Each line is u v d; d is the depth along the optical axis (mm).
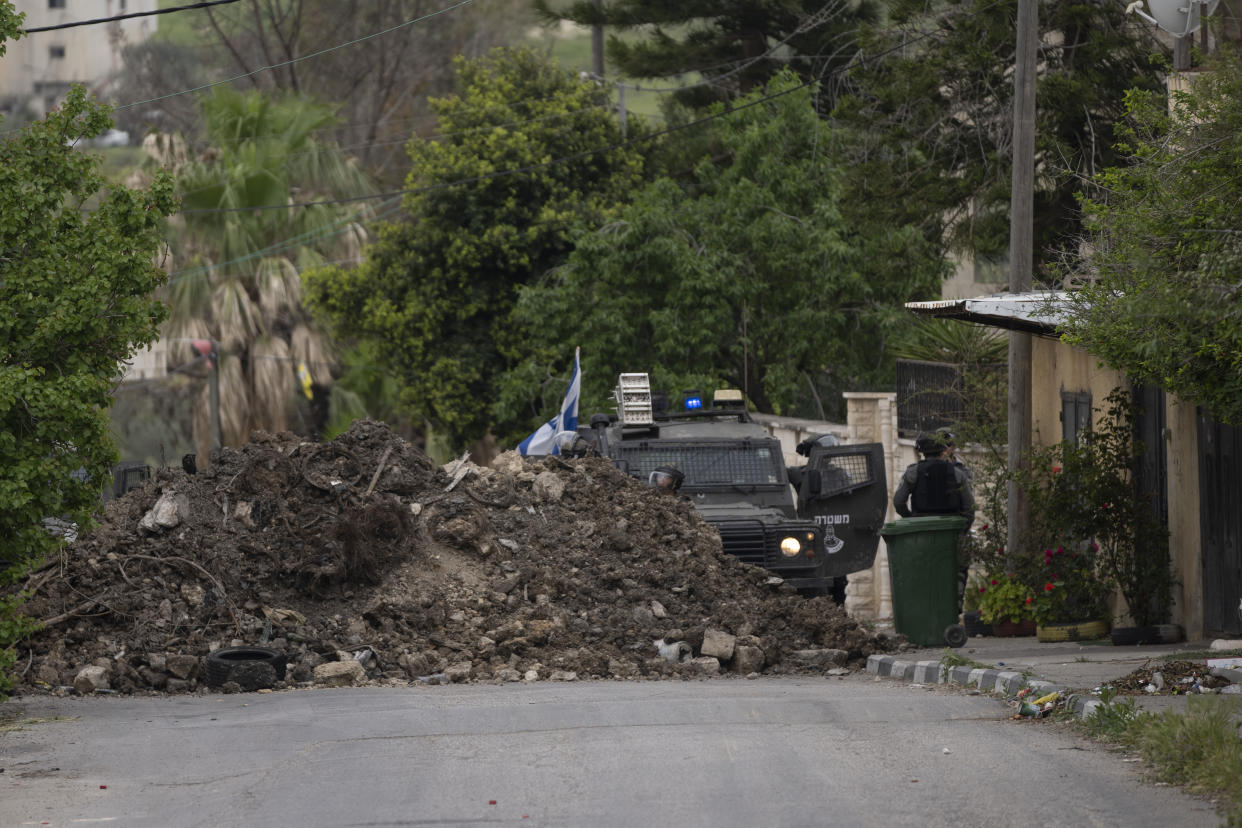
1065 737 23203
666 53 108438
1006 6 60500
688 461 48688
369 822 18266
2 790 20984
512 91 97625
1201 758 20125
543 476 43219
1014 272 42469
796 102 81062
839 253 74250
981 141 61219
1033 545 40312
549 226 89625
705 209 78938
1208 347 26500
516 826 17922
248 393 103688
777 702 27859
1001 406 50031
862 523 47469
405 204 94375
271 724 26312
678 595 38781
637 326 78062
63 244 28281
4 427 27344
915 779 20094
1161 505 38656
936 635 38031
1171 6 39781
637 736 23859
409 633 36031
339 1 165250
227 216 104438
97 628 34906
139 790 20891
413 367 92938
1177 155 28203
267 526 38719
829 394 85375
